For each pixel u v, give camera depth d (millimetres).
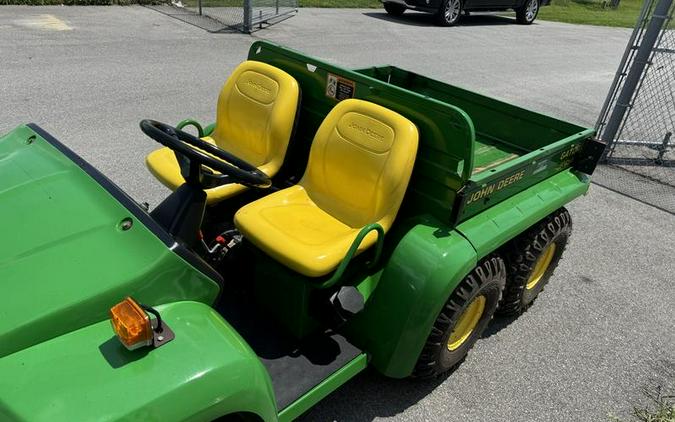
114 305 1687
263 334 2539
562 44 13508
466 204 2557
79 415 1380
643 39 5969
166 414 1486
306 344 2525
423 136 2613
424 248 2482
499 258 2934
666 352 3416
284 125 3092
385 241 2719
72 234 1828
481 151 3553
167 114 5824
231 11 11141
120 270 1730
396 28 12242
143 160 4828
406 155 2539
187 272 1828
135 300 1692
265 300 2613
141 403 1455
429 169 2623
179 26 9625
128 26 9266
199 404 1555
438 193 2623
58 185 2033
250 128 3234
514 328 3488
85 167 2113
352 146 2727
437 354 2750
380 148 2617
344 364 2445
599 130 6660
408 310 2447
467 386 2979
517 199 2977
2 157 2260
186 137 2414
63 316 1600
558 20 18000
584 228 4922
